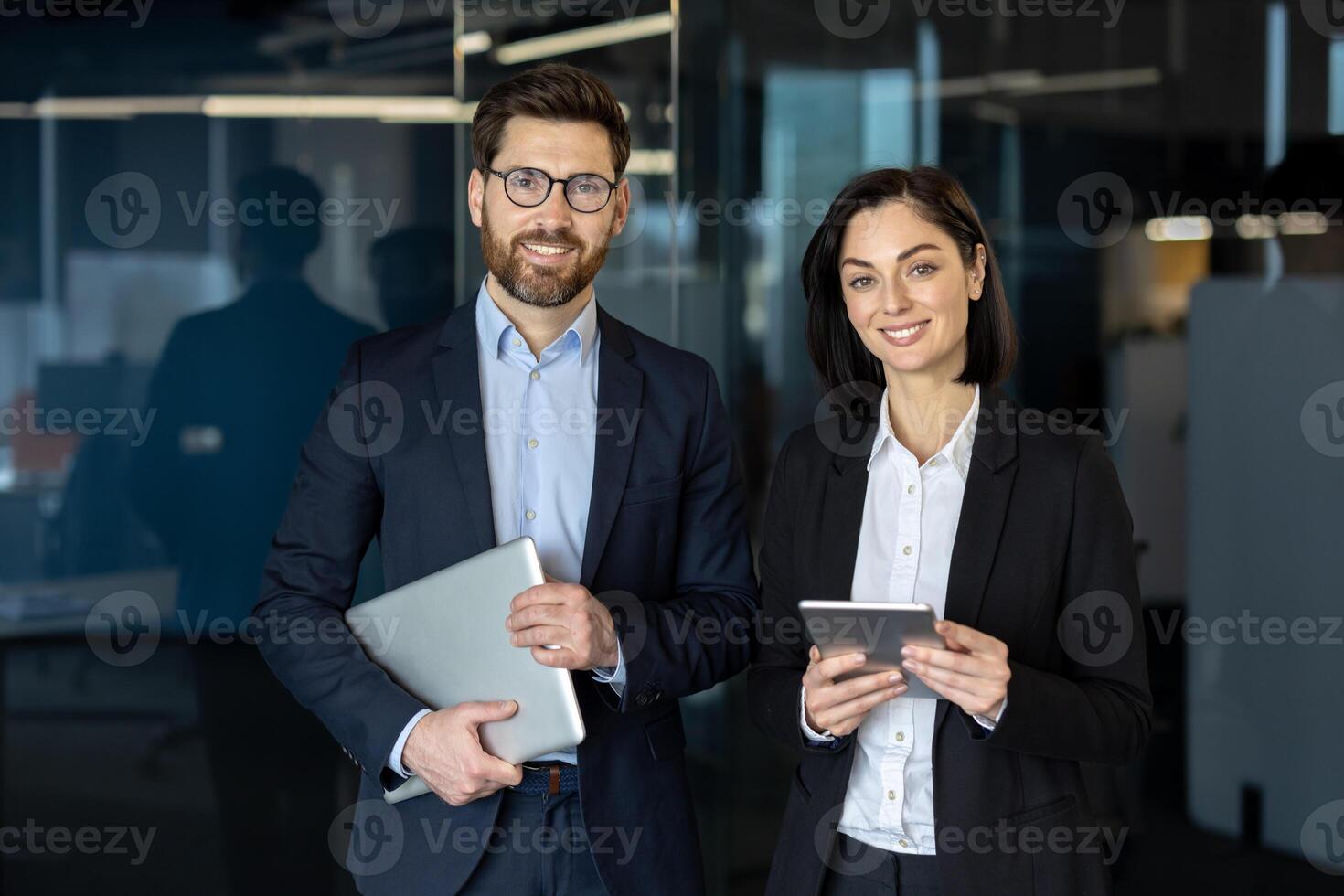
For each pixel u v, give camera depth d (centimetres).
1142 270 317
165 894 318
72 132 306
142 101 309
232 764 319
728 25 328
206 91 312
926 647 148
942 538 170
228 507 316
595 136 178
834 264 180
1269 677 307
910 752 165
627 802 181
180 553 315
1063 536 165
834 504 176
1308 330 296
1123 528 166
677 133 327
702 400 198
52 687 312
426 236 324
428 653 177
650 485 188
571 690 164
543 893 179
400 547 185
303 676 180
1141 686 165
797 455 185
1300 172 297
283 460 319
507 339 189
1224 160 306
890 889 163
